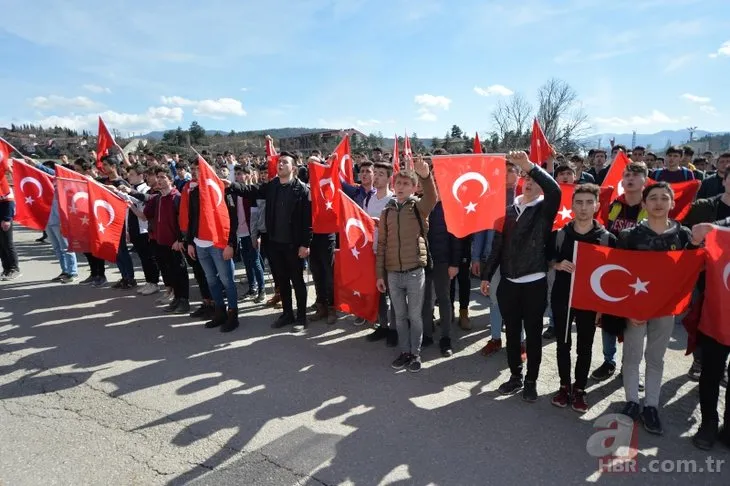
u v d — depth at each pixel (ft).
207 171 16.10
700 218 13.32
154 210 19.51
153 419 11.09
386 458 9.52
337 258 16.58
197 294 22.66
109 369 13.91
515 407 11.58
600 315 11.37
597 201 10.87
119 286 22.98
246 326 17.66
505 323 12.16
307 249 16.70
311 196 17.12
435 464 9.33
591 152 27.43
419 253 13.39
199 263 18.17
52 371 13.79
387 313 16.67
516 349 12.17
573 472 9.09
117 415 11.30
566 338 11.34
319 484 8.74
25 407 11.75
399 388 12.61
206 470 9.18
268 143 28.22
